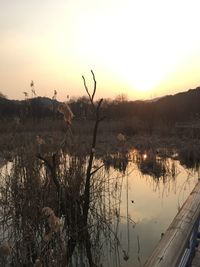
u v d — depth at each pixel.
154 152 16.00
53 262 4.43
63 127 7.77
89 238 5.87
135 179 11.83
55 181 5.65
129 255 5.75
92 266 5.46
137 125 25.83
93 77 5.80
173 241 3.29
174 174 12.53
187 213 3.94
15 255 4.89
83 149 6.83
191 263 4.22
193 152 16.14
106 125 25.16
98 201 6.50
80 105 7.95
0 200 5.84
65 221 5.79
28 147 6.45
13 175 5.94
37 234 5.23
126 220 7.29
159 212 8.05
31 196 5.55
